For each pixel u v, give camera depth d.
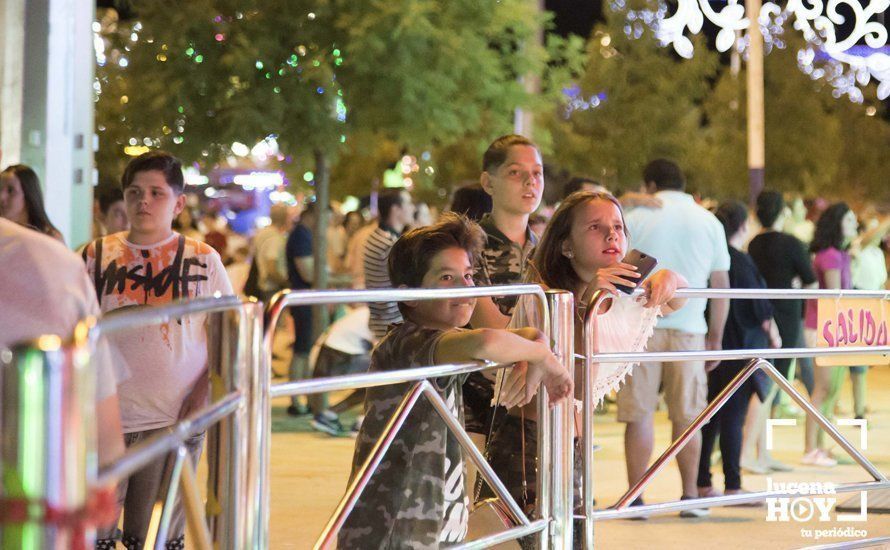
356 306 13.48
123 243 5.30
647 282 5.17
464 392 5.07
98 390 3.17
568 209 5.25
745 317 8.71
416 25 11.49
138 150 14.20
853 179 45.09
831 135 39.88
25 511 1.96
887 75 10.42
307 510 7.86
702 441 8.36
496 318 5.24
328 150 12.05
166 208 5.28
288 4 11.77
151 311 2.42
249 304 3.27
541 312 4.51
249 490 3.27
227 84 11.80
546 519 4.56
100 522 2.04
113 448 3.21
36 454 1.95
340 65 11.91
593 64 37.22
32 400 1.95
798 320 9.94
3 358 1.96
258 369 3.29
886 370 17.81
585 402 4.83
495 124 13.25
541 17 13.23
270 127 11.60
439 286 4.39
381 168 26.39
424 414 4.11
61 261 3.19
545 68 13.91
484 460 4.24
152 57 11.84
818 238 11.61
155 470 4.89
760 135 21.88
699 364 7.99
